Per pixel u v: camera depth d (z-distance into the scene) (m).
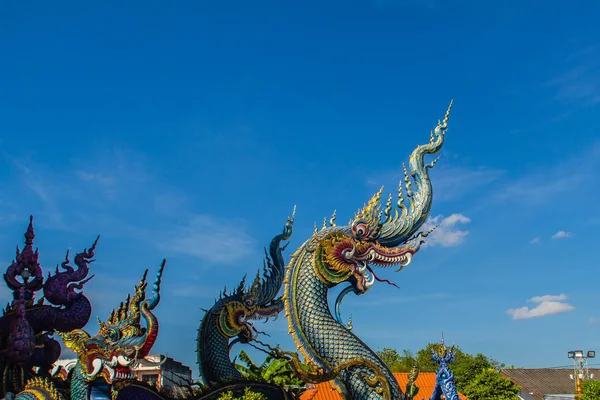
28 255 20.81
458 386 47.62
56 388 18.08
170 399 17.66
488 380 44.22
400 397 18.61
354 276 19.44
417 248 20.17
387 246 20.06
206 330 22.16
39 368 21.42
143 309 15.74
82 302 22.03
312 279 19.25
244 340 22.84
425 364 62.91
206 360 21.75
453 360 18.83
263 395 18.34
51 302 21.42
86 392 15.06
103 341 15.12
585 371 57.53
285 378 27.28
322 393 35.44
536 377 55.78
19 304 20.02
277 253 24.72
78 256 22.55
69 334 15.10
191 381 19.69
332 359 18.58
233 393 18.28
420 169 20.84
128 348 15.14
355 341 18.88
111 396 15.30
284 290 19.39
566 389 52.88
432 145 21.27
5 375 19.12
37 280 20.97
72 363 21.56
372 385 18.39
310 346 18.72
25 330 19.64
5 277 20.11
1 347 19.36
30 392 17.56
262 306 23.62
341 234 19.56
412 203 20.56
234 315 22.59
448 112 21.77
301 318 18.95
